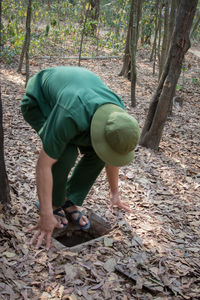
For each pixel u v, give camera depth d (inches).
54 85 81.7
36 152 147.4
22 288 80.2
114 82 295.1
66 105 72.2
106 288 85.0
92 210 115.4
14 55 313.7
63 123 70.7
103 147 72.2
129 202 124.9
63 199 94.5
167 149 183.6
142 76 334.3
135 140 71.5
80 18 442.3
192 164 169.8
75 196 101.4
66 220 102.3
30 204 110.4
